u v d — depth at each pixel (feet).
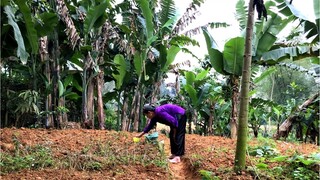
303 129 33.81
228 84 30.76
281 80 50.60
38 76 28.55
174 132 17.76
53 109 28.07
